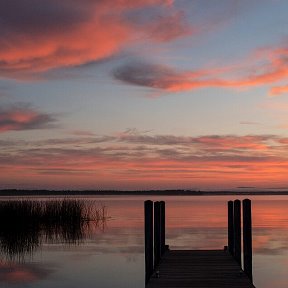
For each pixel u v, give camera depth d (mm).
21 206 35594
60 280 17922
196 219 49875
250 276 12672
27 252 25656
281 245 28406
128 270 19844
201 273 12492
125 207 84812
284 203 117062
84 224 41750
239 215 14586
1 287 16750
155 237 14906
